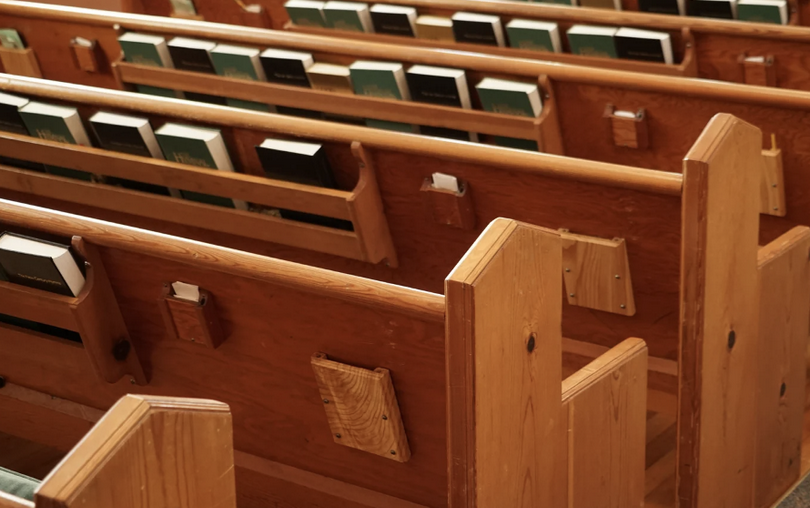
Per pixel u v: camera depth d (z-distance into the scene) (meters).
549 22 3.46
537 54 3.45
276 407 1.92
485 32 3.52
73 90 2.62
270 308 1.76
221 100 3.31
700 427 2.09
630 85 2.58
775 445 2.45
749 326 2.17
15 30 3.76
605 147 2.75
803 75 3.12
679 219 1.98
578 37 3.34
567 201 2.09
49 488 0.98
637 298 2.19
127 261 1.87
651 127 2.64
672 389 2.28
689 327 1.98
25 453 2.75
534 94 2.70
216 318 1.84
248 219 2.52
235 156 2.53
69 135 2.67
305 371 1.81
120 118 2.58
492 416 1.55
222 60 3.20
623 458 2.02
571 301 2.23
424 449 1.77
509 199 2.17
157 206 2.64
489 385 1.52
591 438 1.88
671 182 1.92
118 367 2.02
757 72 3.14
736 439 2.26
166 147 2.51
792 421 2.48
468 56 2.80
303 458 1.98
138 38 3.42
